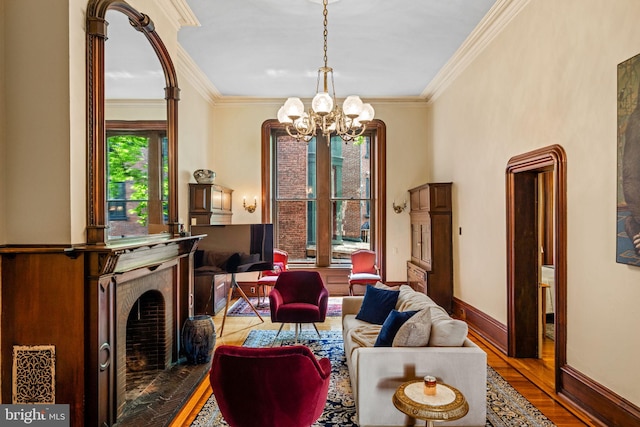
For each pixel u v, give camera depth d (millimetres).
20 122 2295
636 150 2309
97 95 2463
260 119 7055
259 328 5027
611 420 2531
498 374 3504
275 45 4793
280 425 2068
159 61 3471
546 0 3281
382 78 6004
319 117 3646
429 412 2027
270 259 5031
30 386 2320
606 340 2600
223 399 2086
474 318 4887
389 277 7055
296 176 7305
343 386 3270
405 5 3863
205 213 5535
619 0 2461
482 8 3918
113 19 2684
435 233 5715
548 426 2619
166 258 3363
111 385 2518
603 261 2631
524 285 3910
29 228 2291
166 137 3596
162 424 2621
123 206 2795
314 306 4500
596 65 2682
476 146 4801
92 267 2342
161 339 3529
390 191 7066
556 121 3152
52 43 2279
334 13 4008
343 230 7305
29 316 2314
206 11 3947
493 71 4305
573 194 2945
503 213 4082
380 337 2895
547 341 4426
